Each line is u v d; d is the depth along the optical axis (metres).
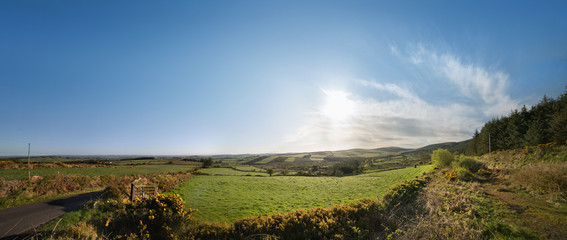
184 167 87.62
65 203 18.88
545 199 14.32
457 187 19.61
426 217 13.12
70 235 11.19
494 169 28.41
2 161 52.72
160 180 35.59
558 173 15.63
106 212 16.08
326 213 14.55
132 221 14.07
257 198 30.05
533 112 46.41
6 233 11.59
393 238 12.01
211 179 51.97
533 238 9.32
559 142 29.64
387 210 16.31
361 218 14.38
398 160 126.31
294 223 13.37
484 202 14.47
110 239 12.31
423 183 25.86
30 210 16.45
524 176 18.61
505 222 11.09
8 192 20.83
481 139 63.94
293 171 91.94
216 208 23.70
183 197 29.39
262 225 13.07
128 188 22.98
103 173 49.16
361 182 44.38
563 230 9.62
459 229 11.01
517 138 46.12
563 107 37.47
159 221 13.82
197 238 12.38
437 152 40.28
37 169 48.31
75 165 63.62
